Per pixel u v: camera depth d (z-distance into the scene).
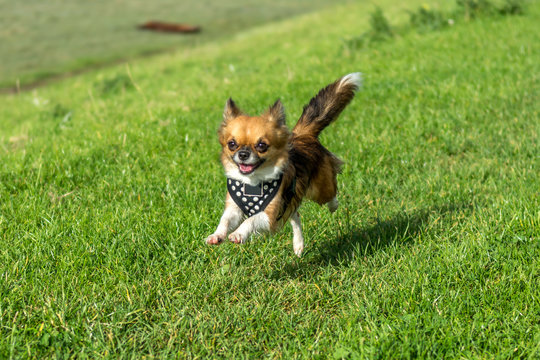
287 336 3.98
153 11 36.69
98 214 5.50
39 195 6.00
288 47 18.14
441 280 4.35
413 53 12.85
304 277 4.80
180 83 13.99
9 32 28.89
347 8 28.33
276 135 4.32
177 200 5.98
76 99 14.69
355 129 8.09
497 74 10.24
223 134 4.50
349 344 3.74
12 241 4.99
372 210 5.96
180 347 3.83
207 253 4.95
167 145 7.61
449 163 7.19
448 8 17.92
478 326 3.81
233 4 40.53
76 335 3.83
